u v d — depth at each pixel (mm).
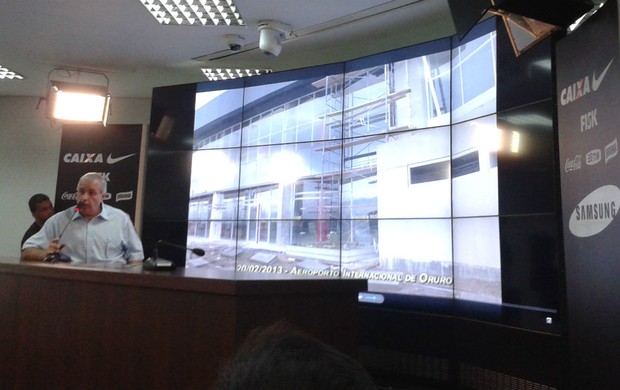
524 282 2801
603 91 2031
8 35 4059
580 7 2162
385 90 3785
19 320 1808
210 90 4652
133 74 4988
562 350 2559
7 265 1865
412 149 3602
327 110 4078
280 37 3828
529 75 2857
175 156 4680
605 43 2020
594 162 2098
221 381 410
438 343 3326
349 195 3891
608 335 1975
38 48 4332
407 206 3588
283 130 4273
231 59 4570
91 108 4824
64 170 5031
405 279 3535
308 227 4047
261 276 1537
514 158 2920
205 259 4426
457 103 3377
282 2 3428
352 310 1573
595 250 2076
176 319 1419
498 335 2928
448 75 3457
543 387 2635
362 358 3615
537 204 2758
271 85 4375
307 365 391
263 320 1354
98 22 3795
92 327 1604
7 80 5250
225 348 1295
